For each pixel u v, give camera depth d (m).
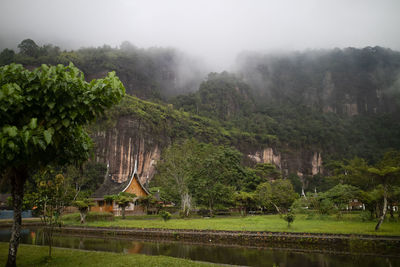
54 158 10.90
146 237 23.94
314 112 193.38
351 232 19.70
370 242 17.23
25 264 11.32
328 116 195.38
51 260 11.95
